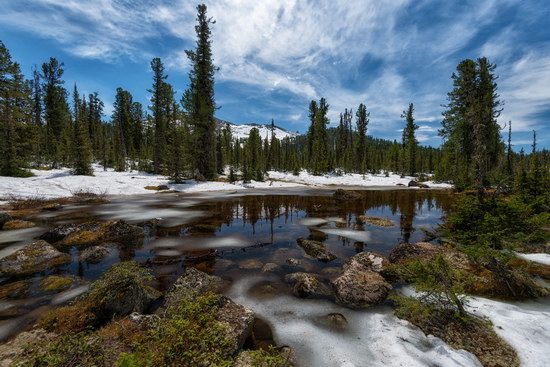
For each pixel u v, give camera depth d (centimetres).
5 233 1157
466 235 683
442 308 530
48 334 451
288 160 6606
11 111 2773
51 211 1639
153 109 4000
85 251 901
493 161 2873
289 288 679
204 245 1039
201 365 315
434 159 6769
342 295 612
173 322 371
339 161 6222
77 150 3008
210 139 3653
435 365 404
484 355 420
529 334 466
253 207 1941
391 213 1784
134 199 2198
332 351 446
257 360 348
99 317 490
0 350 407
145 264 826
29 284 670
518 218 633
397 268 710
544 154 3959
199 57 3506
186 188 2958
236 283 705
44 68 4766
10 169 2459
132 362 266
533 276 716
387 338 477
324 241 1114
